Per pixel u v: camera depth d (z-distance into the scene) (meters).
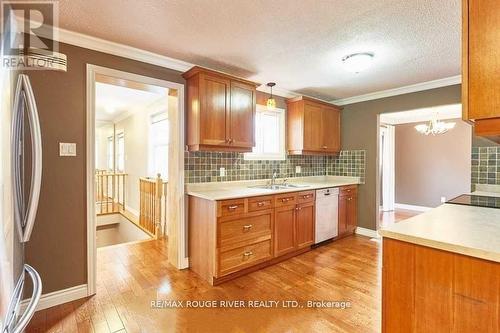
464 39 0.95
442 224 1.23
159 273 2.61
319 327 1.77
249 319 1.86
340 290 2.28
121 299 2.11
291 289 2.29
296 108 3.74
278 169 3.77
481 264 0.88
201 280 2.46
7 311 0.95
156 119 4.70
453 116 5.53
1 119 0.91
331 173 4.48
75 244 2.10
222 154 3.11
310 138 3.75
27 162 1.62
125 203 6.00
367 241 3.71
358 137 4.09
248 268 2.63
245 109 2.89
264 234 2.72
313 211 3.31
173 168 2.80
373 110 3.92
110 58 2.26
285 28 1.97
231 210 2.45
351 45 2.26
